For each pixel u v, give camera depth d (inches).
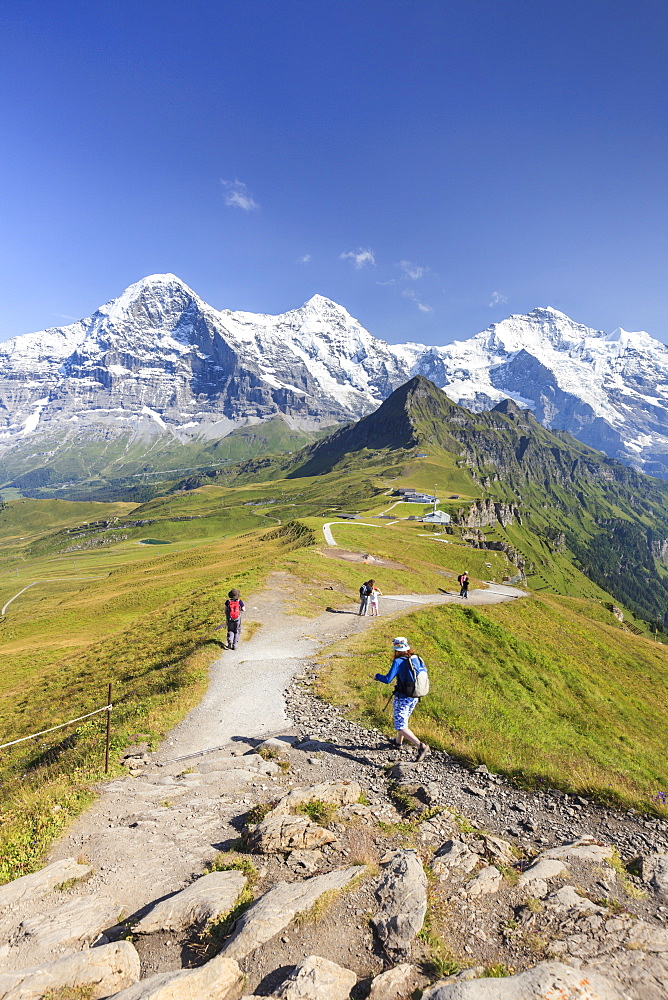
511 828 450.3
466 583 2122.3
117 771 538.3
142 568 5620.1
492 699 1093.1
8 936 282.2
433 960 269.7
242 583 1866.4
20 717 1232.8
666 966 273.7
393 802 469.4
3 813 454.0
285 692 808.3
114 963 258.8
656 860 399.9
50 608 4005.9
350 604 1668.3
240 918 290.8
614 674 1835.6
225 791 477.7
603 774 704.4
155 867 355.9
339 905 308.2
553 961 267.6
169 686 857.5
